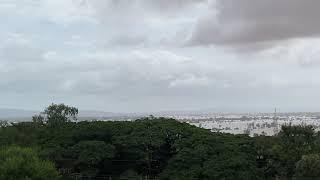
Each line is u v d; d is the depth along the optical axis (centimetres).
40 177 4822
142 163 7906
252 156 7619
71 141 7931
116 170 7881
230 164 7106
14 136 7462
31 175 4756
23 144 7412
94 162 7275
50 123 9325
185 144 7800
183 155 7381
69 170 7431
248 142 7994
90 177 7406
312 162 6719
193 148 7644
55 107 9938
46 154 7025
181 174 7175
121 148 7838
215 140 7925
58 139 7994
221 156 7338
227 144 7806
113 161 7869
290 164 7400
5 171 4628
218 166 7088
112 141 7956
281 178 7462
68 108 10081
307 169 6731
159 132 8088
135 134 8012
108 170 7856
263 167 7619
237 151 7569
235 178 7000
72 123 9156
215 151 7550
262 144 7850
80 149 7406
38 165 4909
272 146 7738
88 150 7369
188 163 7325
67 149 7456
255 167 7300
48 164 5100
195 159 7325
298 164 6850
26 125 8306
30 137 7756
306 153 7388
